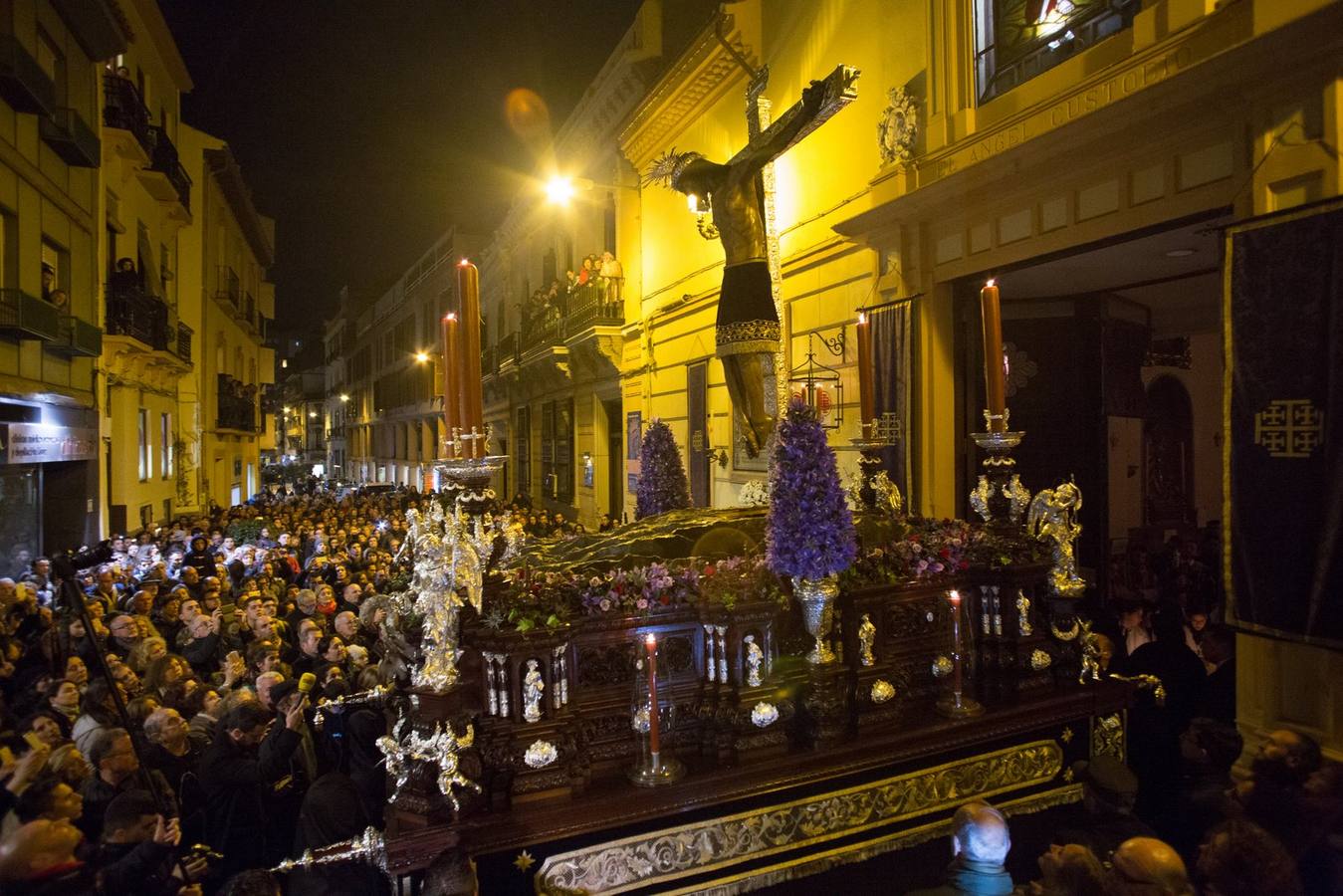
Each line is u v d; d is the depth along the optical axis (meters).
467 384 3.41
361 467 61.44
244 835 4.05
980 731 4.23
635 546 4.63
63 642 5.89
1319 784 3.56
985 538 4.84
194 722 4.88
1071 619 4.82
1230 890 2.97
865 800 3.94
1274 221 4.93
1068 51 6.91
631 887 3.40
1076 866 2.93
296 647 6.75
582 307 18.92
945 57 8.05
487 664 3.35
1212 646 5.67
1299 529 4.78
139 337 15.33
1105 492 9.51
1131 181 6.24
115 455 15.44
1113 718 4.82
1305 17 4.56
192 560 11.31
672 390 15.32
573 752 3.49
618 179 17.38
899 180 8.48
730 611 3.78
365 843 3.16
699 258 14.06
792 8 11.09
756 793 3.62
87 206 13.30
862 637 4.13
